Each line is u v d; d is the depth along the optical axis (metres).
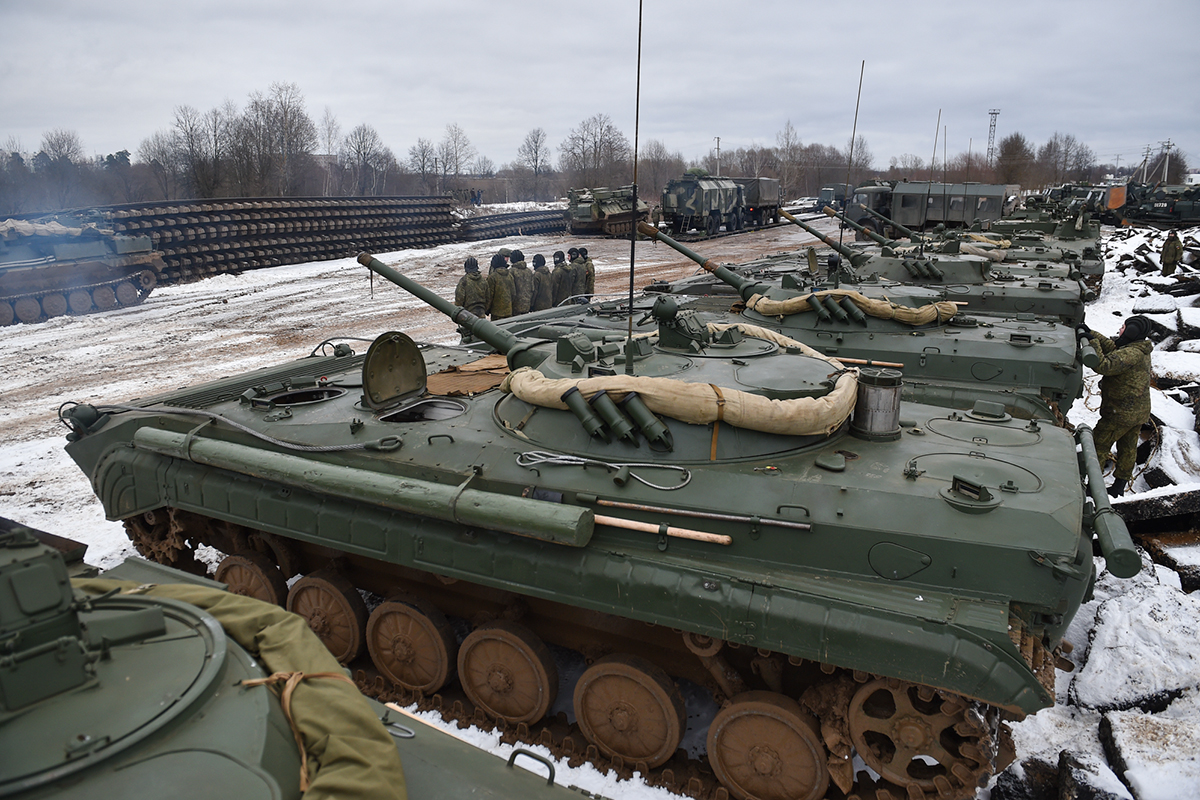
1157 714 5.95
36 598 2.86
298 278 30.83
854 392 6.23
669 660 6.11
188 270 30.08
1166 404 11.55
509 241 42.47
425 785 3.54
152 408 8.00
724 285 14.83
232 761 2.79
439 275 31.02
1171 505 8.20
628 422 5.91
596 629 6.32
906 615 4.64
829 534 5.08
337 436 6.77
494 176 89.81
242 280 30.39
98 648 3.17
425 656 6.65
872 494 5.24
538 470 5.94
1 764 2.61
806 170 68.62
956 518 4.98
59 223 24.42
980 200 34.00
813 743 5.08
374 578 7.48
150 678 3.08
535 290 18.23
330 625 7.18
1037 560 4.68
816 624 4.77
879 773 4.99
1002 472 5.57
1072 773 5.18
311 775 3.03
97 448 7.92
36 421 14.03
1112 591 7.75
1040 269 16.73
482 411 7.17
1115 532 4.76
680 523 5.39
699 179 41.62
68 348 19.36
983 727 4.53
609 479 5.73
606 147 62.19
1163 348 15.65
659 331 7.48
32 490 11.20
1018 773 5.53
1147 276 25.06
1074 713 6.23
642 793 5.62
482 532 5.85
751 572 5.16
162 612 3.37
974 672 4.43
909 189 34.78
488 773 3.67
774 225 52.25
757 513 5.24
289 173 45.78
